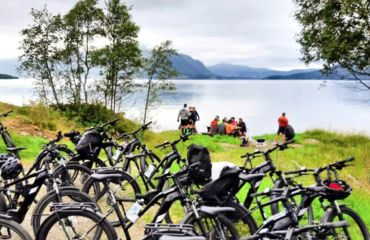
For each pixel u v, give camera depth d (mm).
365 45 18922
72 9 24844
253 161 15328
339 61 19422
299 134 26875
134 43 25828
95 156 7453
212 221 4934
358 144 23359
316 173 5281
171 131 28500
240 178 5379
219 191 5043
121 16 25641
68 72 25016
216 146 21828
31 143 14469
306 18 19781
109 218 6395
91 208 4777
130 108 26688
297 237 4094
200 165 5383
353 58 18859
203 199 5062
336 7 18766
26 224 6695
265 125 51375
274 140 24844
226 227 4949
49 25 24719
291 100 142000
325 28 18969
